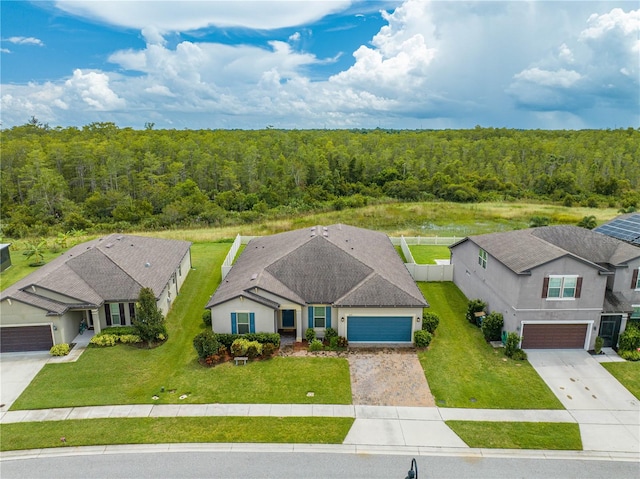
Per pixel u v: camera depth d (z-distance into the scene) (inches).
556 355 905.5
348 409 737.6
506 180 3324.3
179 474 594.6
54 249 1699.1
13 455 632.4
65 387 797.2
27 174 2623.0
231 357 898.7
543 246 945.5
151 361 888.9
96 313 962.7
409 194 2942.9
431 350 932.0
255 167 3166.8
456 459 624.1
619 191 2972.4
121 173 2913.4
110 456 629.0
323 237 1133.7
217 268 1445.6
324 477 589.6
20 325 908.0
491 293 1034.7
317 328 982.4
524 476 593.6
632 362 878.4
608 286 944.9
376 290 957.2
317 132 5866.1
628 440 663.8
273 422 703.1
